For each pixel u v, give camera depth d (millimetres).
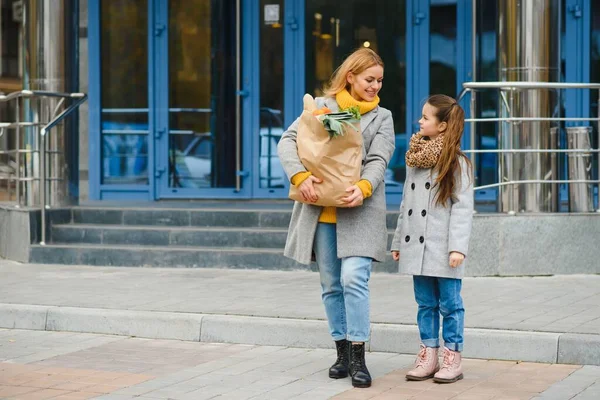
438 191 6840
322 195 6707
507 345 7668
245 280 10812
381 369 7414
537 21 11430
